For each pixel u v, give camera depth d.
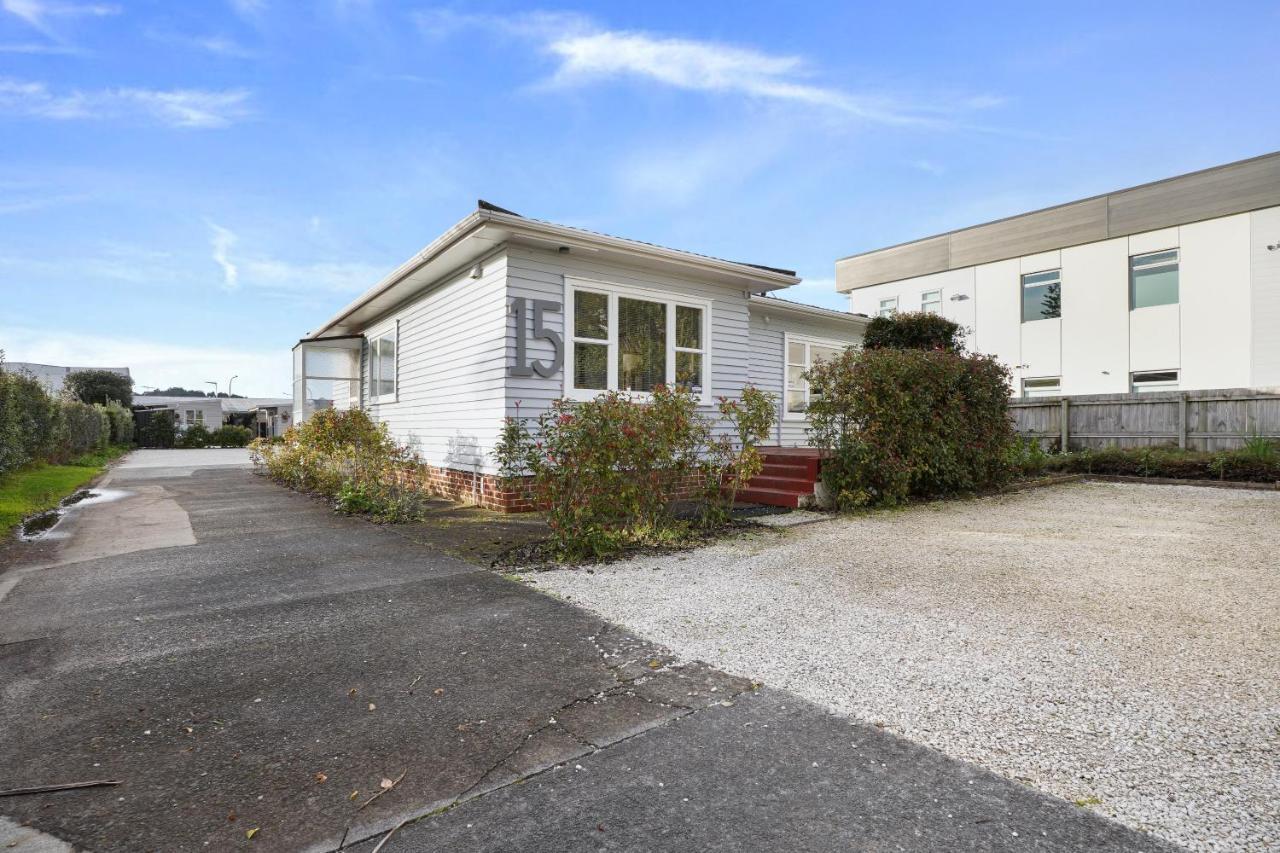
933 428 8.98
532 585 4.87
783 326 13.43
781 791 2.21
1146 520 7.38
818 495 8.54
